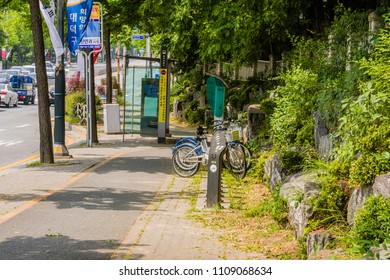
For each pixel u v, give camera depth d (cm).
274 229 1163
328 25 2389
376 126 980
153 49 5725
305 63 1861
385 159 919
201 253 1006
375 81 1027
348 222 940
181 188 1678
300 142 1545
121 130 3572
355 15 1653
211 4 2336
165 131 2988
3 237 1102
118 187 1664
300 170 1410
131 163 2172
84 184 1698
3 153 2648
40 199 1466
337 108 1339
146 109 3077
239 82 3447
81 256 981
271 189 1498
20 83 6669
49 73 10062
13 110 5647
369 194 911
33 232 1142
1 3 2850
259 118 2005
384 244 732
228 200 1477
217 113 1830
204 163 1847
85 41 2820
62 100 2319
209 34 2366
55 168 2019
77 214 1309
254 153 1844
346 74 1402
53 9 2389
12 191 1571
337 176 1023
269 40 2891
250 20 2334
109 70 3753
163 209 1386
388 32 1354
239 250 1033
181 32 2459
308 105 1584
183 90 4488
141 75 3269
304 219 1007
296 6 2456
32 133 3522
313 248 911
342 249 839
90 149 2672
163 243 1076
